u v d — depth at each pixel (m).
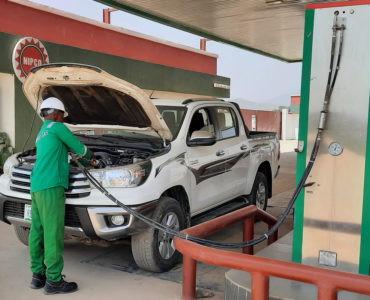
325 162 3.93
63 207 4.34
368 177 3.77
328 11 3.83
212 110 6.44
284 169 14.88
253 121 34.38
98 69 4.44
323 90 3.91
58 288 4.36
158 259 4.86
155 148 5.33
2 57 11.87
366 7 3.70
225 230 7.03
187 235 3.75
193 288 3.93
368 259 3.82
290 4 9.97
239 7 10.20
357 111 3.78
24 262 5.25
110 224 4.61
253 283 3.11
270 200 9.30
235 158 6.56
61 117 4.54
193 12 10.70
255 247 6.09
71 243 6.06
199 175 5.66
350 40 3.76
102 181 4.65
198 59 22.33
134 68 17.14
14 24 12.88
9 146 12.26
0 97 12.51
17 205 4.91
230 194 6.50
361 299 3.54
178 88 19.94
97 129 5.74
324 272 2.84
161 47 19.56
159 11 10.55
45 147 4.26
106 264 5.25
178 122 5.84
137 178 4.71
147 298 4.31
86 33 15.54
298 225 4.09
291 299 3.55
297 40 14.40
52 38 14.20
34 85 5.02
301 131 4.03
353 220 3.86
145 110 4.88
